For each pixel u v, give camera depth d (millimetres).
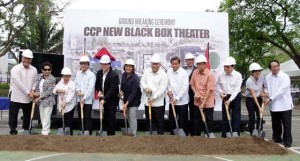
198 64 7719
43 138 6930
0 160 5766
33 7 22594
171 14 10695
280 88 7527
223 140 6938
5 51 23938
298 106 25266
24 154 6223
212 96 7715
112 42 10641
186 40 10672
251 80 8805
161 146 6641
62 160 5816
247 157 6289
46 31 31031
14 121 7746
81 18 10719
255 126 9219
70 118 8008
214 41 10727
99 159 5918
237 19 22812
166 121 9727
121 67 10578
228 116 7773
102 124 7973
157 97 7609
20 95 7730
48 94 7809
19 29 23484
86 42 10656
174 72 7887
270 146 6859
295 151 7051
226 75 8117
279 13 22391
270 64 7734
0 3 22203
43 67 7855
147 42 10656
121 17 10680
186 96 7852
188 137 7062
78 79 7949
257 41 22938
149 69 7895
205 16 10758
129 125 8242
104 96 7656
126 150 6516
